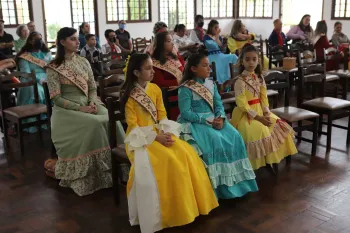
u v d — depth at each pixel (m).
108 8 10.09
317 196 2.73
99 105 3.07
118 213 2.58
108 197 2.81
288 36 7.53
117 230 2.38
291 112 3.37
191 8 11.66
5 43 6.04
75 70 2.98
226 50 6.42
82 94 3.01
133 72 2.47
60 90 2.93
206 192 2.46
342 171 3.14
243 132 2.91
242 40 6.04
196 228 2.37
